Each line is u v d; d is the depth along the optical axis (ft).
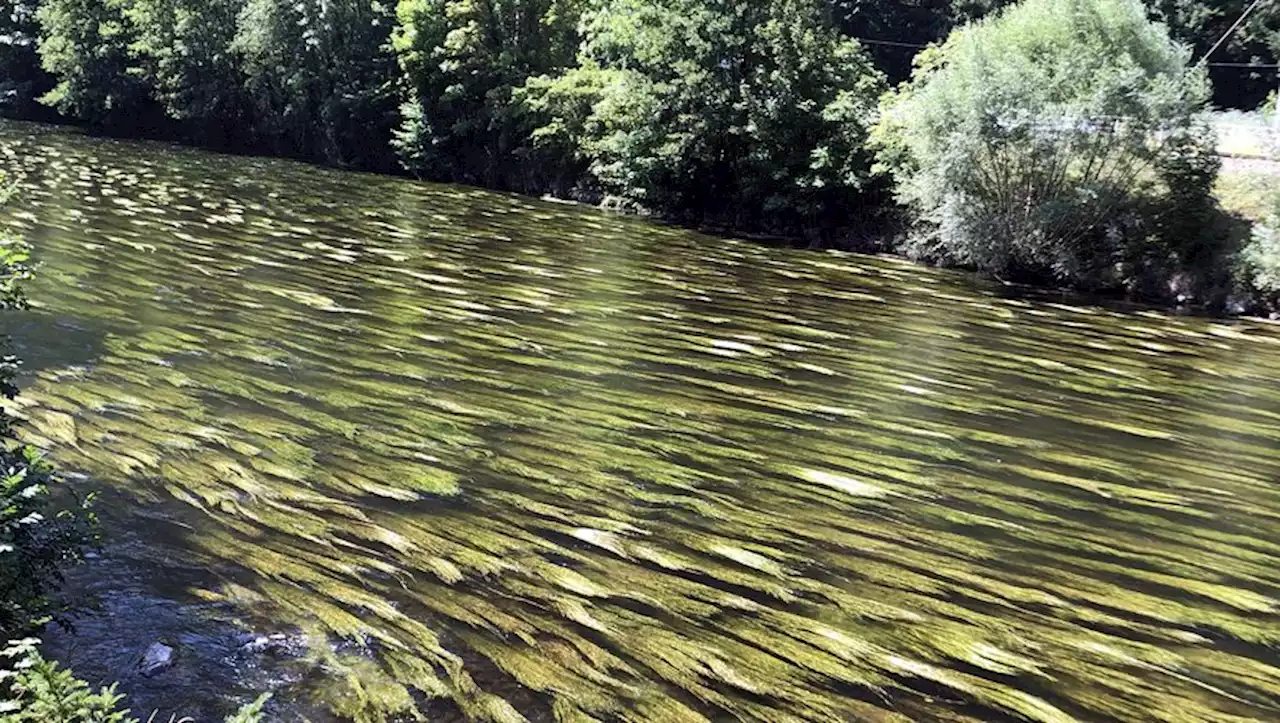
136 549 18.63
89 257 46.19
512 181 95.20
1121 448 28.40
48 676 10.25
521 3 98.27
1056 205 52.11
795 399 31.22
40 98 144.15
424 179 101.45
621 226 71.31
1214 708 15.55
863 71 74.38
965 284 54.13
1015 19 57.52
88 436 23.93
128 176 82.53
